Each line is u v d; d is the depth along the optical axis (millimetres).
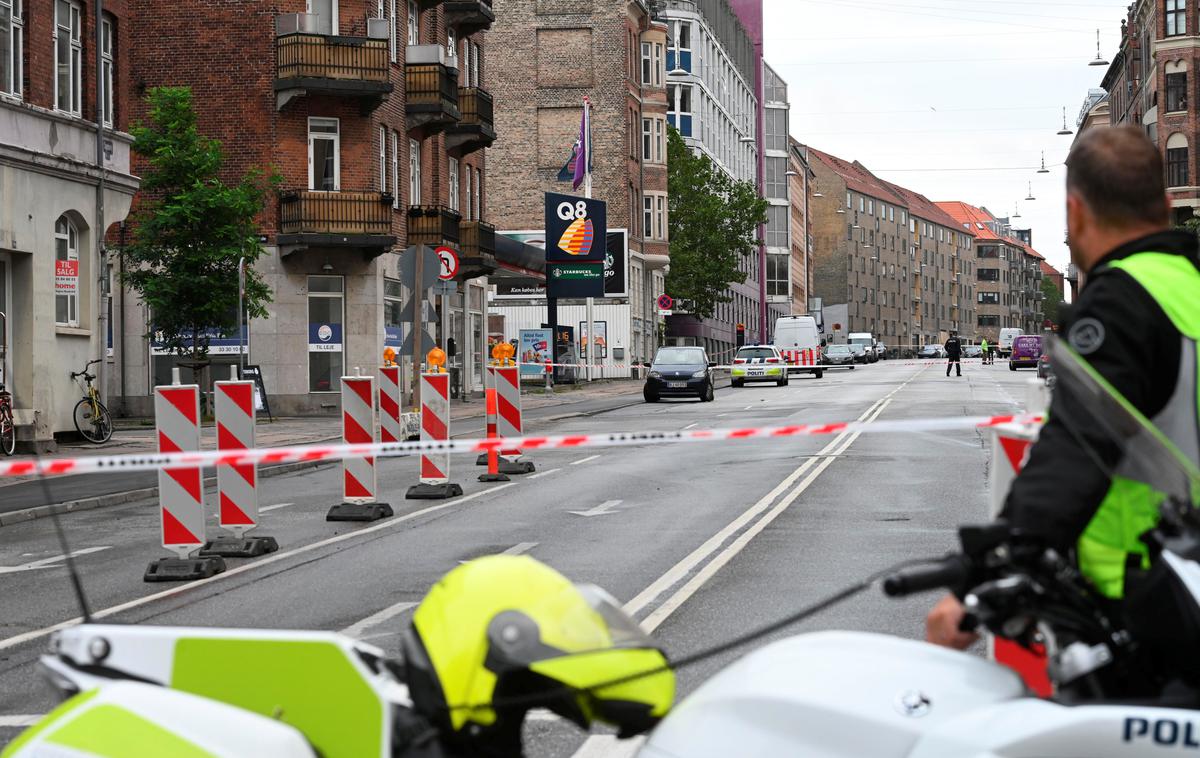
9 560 12711
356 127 41219
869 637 2807
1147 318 2727
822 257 172750
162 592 10562
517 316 66938
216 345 39719
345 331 40594
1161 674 2684
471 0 50219
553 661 3068
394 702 3277
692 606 9133
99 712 2908
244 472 12297
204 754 2828
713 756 2676
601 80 70125
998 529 2713
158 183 32062
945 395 42906
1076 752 2480
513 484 18469
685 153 79438
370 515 14719
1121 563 2750
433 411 16859
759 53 125312
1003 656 4680
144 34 40844
